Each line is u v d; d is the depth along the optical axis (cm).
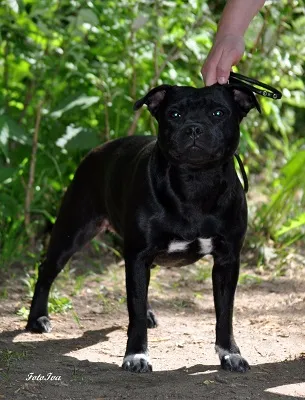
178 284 712
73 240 595
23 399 442
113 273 732
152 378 482
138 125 833
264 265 766
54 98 821
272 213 815
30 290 668
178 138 483
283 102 955
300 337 571
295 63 870
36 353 530
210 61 531
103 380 477
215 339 550
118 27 786
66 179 812
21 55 815
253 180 1013
